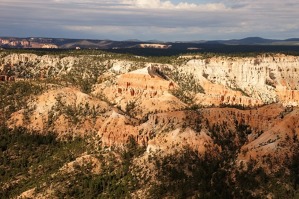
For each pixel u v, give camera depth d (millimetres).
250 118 195125
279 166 164875
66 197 176750
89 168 190125
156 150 184125
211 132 187875
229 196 158875
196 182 165750
